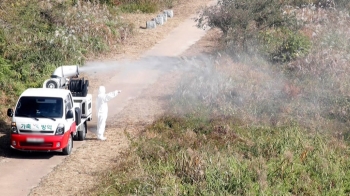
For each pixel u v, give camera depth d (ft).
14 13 209.97
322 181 111.45
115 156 121.80
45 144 117.60
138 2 296.30
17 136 117.50
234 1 206.28
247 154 121.90
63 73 141.79
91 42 217.56
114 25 241.35
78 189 103.35
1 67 173.37
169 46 233.76
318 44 212.43
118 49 226.17
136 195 98.43
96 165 116.26
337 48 208.74
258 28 209.77
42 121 118.01
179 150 120.06
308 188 107.24
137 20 274.57
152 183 103.24
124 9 288.51
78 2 242.99
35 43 193.36
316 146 127.95
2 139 133.28
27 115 119.75
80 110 130.93
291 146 126.00
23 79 175.11
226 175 104.83
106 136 137.39
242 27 206.59
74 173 111.65
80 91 138.10
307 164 117.91
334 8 255.70
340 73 180.65
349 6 264.72
